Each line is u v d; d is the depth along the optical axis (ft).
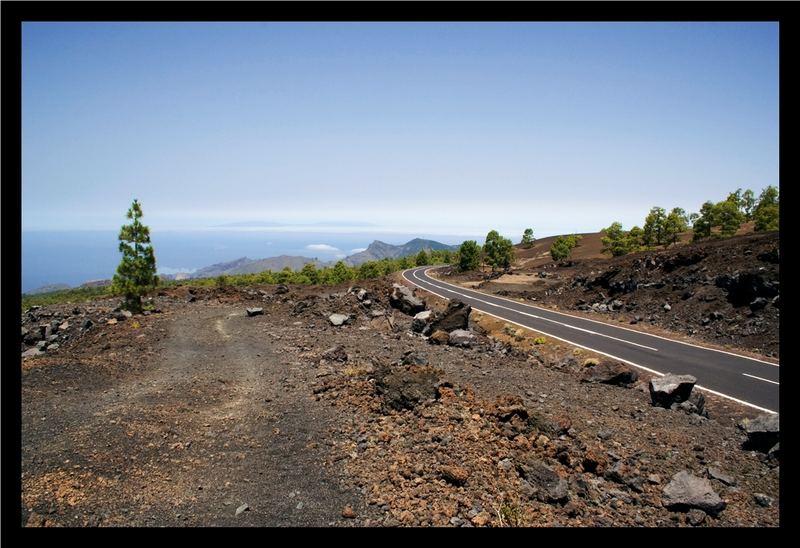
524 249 390.01
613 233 236.84
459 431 27.63
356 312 77.71
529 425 28.76
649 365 55.26
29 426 29.01
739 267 85.46
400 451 25.67
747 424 29.50
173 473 23.56
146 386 39.11
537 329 79.61
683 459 26.86
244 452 25.96
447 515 20.06
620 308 98.58
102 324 67.62
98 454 25.23
